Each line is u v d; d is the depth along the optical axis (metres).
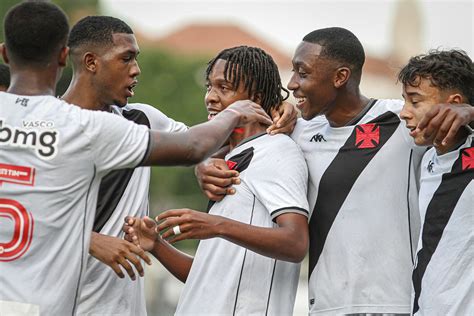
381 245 7.36
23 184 6.05
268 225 7.23
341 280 7.39
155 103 59.91
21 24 6.18
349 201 7.44
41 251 6.09
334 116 7.61
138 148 6.18
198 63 62.50
